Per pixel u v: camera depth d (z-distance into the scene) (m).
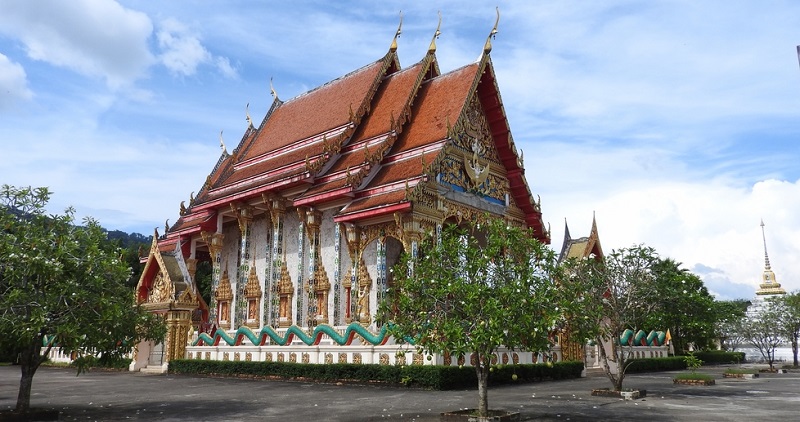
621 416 14.48
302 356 26.14
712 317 47.47
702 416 14.45
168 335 31.28
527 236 14.95
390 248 31.45
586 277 20.34
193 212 38.69
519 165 34.03
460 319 13.76
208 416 14.43
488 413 13.76
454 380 21.16
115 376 28.66
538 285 14.01
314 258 31.11
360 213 28.05
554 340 25.83
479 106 33.25
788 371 36.97
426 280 14.20
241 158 40.88
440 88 32.72
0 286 14.05
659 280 21.77
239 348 28.84
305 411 15.21
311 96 40.22
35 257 13.45
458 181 30.70
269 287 33.19
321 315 30.62
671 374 33.03
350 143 33.41
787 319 36.19
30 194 14.86
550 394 19.91
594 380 27.02
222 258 38.00
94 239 15.25
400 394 19.36
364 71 37.38
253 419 13.87
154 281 33.53
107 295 14.85
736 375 29.95
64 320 13.79
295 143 36.34
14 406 17.08
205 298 56.09
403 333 14.09
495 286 13.91
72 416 14.61
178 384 23.77
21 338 13.01
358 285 29.62
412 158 29.91
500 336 12.77
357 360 24.06
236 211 35.16
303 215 31.95
